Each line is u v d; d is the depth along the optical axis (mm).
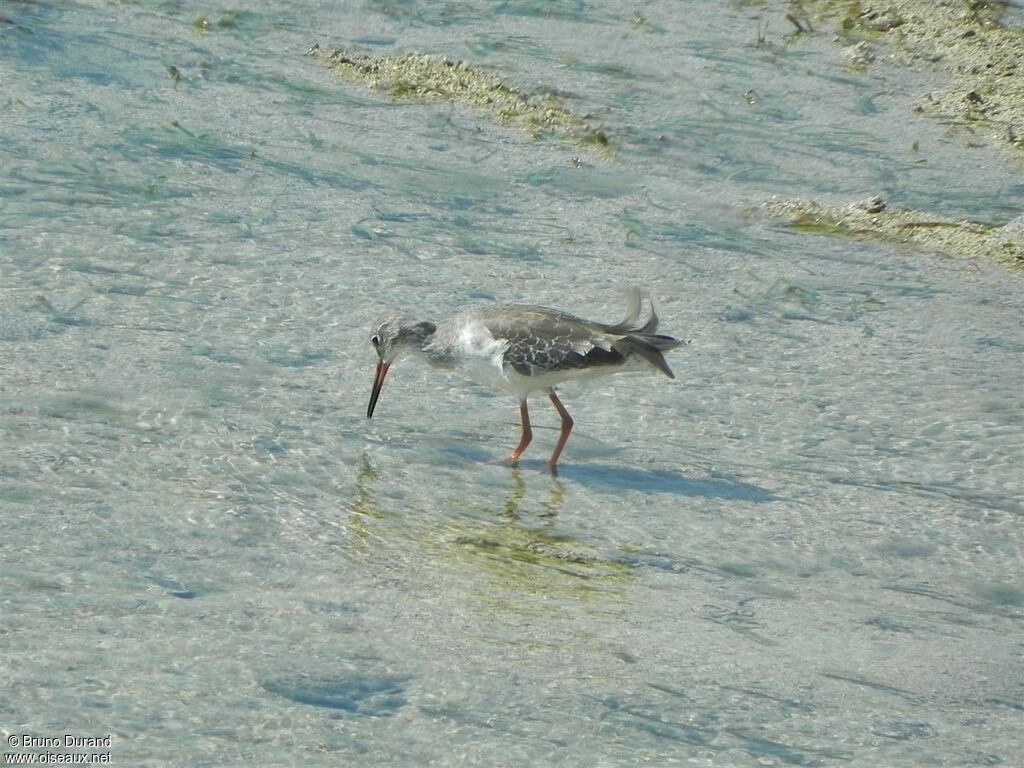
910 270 19094
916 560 12422
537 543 12180
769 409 15242
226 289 16703
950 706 10000
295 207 19234
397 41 25562
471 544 12039
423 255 18234
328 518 12211
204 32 25109
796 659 10508
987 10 27219
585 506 12945
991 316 17859
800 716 9672
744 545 12445
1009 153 22594
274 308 16391
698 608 11250
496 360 13625
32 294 15953
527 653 10211
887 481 13875
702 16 27328
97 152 20078
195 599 10562
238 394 14359
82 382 14180
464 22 26547
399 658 9961
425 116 22734
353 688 9516
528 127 22688
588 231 19516
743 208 20750
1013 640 11125
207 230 18234
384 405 14641
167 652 9742
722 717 9562
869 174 21844
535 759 8867
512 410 14984
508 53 25266
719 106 23719
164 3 26188
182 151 20453
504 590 11250
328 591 10906
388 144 21641
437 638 10320
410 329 14047
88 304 15898
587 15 27094
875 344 16953
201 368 14805
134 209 18547
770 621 11148
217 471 12789
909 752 9320
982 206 21031
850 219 20531
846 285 18516
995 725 9781
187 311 16031
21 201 18328
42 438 12961
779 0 27984
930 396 15711
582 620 10844
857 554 12445
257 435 13570
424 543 11961
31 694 9047
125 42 24062
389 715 9234
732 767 8961
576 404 15172
